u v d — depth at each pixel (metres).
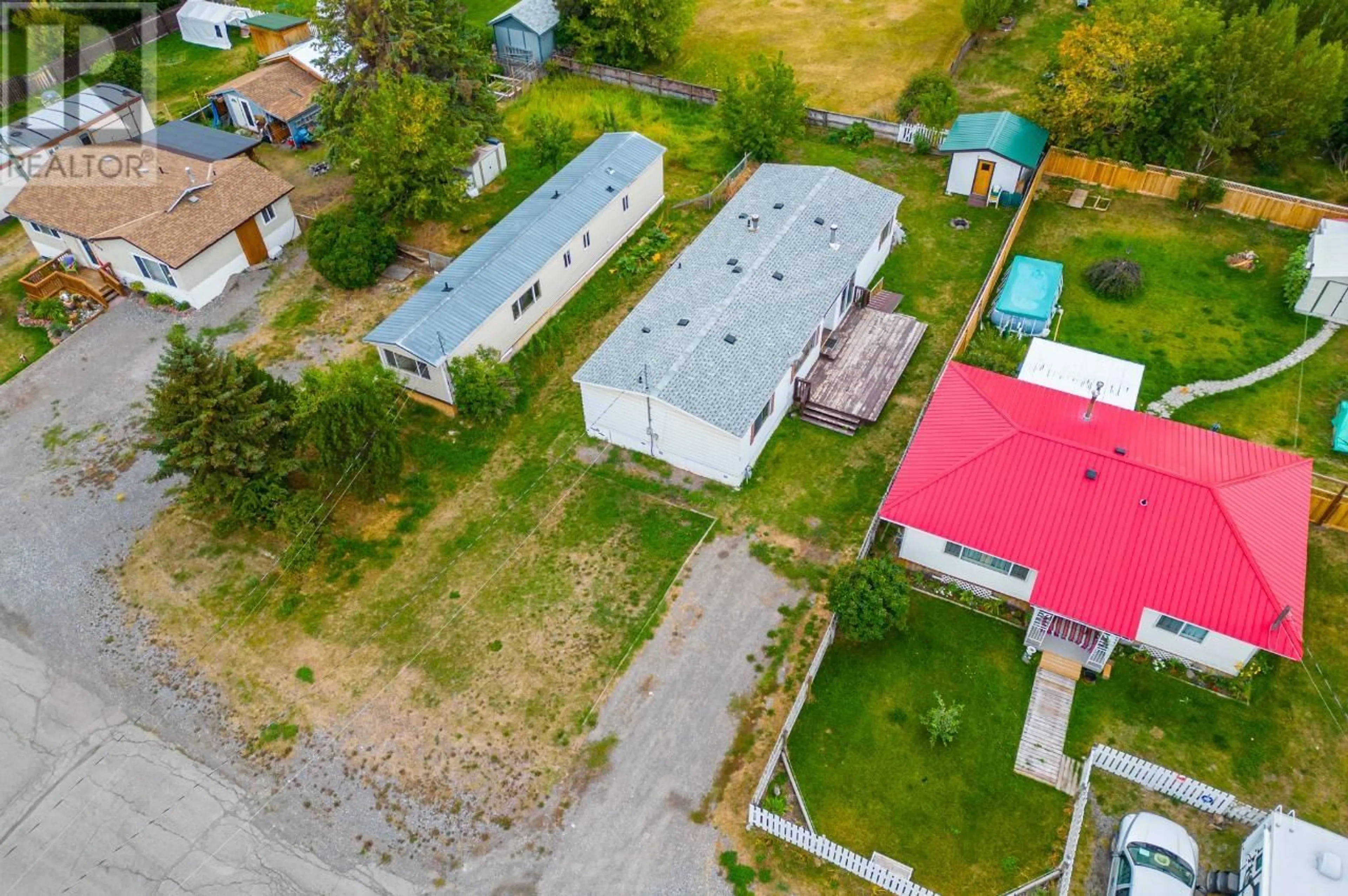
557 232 37.56
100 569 29.25
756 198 38.38
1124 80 39.53
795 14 59.81
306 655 26.59
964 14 52.56
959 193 42.31
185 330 33.03
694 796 22.92
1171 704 24.23
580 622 26.94
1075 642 24.41
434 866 22.02
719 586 27.62
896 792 22.73
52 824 23.27
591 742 24.12
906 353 34.12
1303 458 27.59
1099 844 21.73
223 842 22.69
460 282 34.78
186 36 61.91
